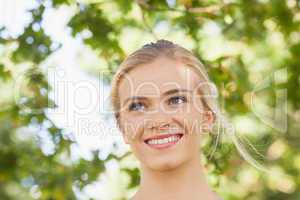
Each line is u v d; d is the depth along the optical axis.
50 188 5.41
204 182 2.81
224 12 5.45
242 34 5.54
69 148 5.22
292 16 5.79
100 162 5.27
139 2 5.33
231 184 6.84
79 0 5.20
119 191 5.61
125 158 5.34
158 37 5.54
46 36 5.18
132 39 5.51
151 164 2.76
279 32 6.02
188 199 2.78
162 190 2.78
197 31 5.45
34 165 5.59
